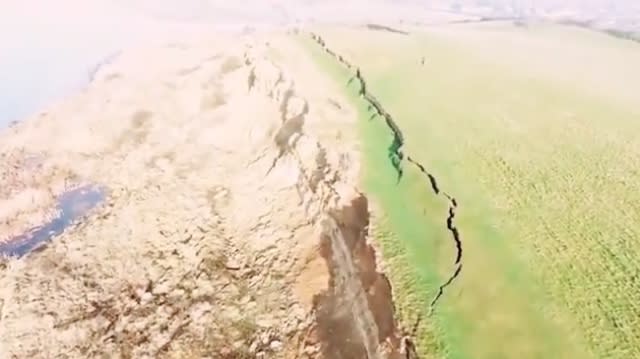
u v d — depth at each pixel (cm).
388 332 1583
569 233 1767
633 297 1483
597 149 2259
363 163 2508
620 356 1324
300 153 2891
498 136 2494
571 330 1425
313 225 2417
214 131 3928
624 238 1702
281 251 2420
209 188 3228
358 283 1836
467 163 2298
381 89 3316
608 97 2862
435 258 1802
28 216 3453
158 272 2645
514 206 1952
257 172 3161
